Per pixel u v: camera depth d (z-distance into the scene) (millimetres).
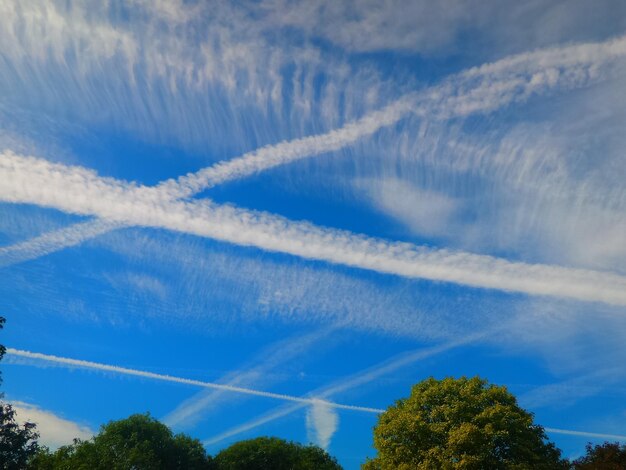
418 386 41406
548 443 38344
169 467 54375
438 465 35812
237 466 62188
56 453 48688
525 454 35688
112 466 48312
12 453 38000
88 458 47875
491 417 36344
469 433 35125
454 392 39438
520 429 36250
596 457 36531
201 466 58188
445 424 36875
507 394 38719
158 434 55250
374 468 39656
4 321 35625
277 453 64250
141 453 49906
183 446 57719
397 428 37938
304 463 63344
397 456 37250
